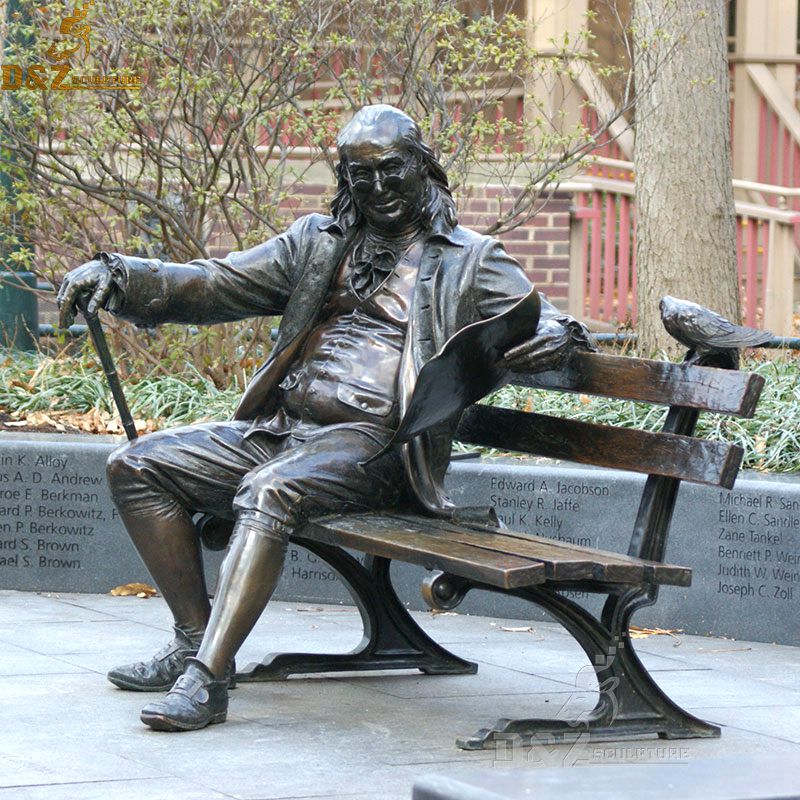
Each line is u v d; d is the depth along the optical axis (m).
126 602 9.33
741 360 12.96
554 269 18.09
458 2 13.68
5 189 12.68
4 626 8.39
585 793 2.27
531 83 15.29
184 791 5.05
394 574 9.35
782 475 9.53
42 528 9.66
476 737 5.80
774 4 20.98
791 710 6.79
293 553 9.50
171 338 12.80
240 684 7.00
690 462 6.12
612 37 17.86
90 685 6.80
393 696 6.82
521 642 8.39
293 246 6.89
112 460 6.64
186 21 12.24
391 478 6.44
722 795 2.27
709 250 14.55
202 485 6.62
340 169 6.81
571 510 8.97
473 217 17.50
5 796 4.93
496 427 7.09
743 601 8.59
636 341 14.59
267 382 6.81
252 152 12.88
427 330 6.53
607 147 18.98
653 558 6.27
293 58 12.44
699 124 14.55
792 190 17.88
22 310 14.39
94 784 5.11
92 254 12.93
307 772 5.38
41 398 12.05
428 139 12.85
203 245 12.58
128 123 12.34
